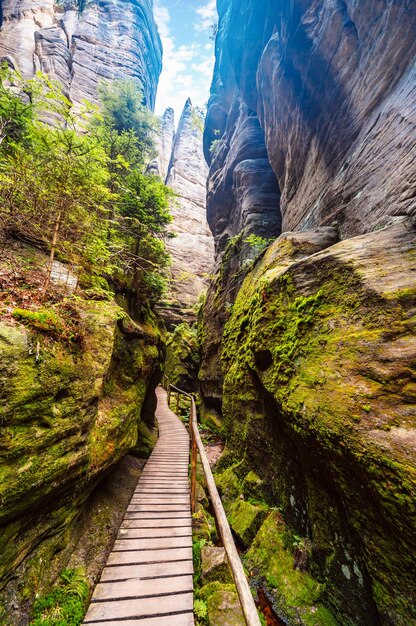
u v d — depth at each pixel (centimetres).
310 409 363
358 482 304
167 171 4303
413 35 508
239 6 1302
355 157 660
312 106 877
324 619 356
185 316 2880
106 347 431
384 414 278
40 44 2769
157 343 934
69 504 319
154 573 337
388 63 572
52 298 401
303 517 472
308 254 639
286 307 536
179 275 3192
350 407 308
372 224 536
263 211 1409
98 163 500
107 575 325
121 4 3959
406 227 434
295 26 848
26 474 237
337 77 746
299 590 397
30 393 254
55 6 3262
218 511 281
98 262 618
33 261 473
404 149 487
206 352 1466
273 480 583
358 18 627
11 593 234
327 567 385
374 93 621
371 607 317
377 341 322
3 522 226
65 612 261
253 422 684
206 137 2370
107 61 3272
